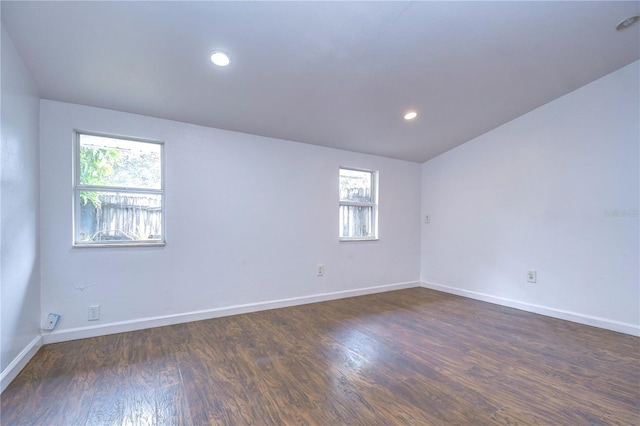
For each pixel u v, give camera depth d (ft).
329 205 13.05
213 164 10.42
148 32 6.28
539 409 5.42
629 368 6.94
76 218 8.56
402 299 13.23
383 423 5.03
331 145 12.92
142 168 9.46
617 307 9.32
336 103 9.65
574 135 10.29
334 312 11.18
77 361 7.07
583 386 6.19
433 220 15.38
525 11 6.64
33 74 7.20
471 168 13.58
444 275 14.76
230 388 6.02
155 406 5.43
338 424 5.00
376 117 10.82
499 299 12.40
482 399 5.72
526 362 7.23
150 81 7.83
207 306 10.25
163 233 9.64
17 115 6.53
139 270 9.18
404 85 8.99
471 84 9.30
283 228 11.81
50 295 8.04
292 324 9.82
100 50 6.68
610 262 9.49
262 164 11.39
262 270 11.32
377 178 14.61
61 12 5.69
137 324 9.11
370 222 14.56
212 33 6.41
